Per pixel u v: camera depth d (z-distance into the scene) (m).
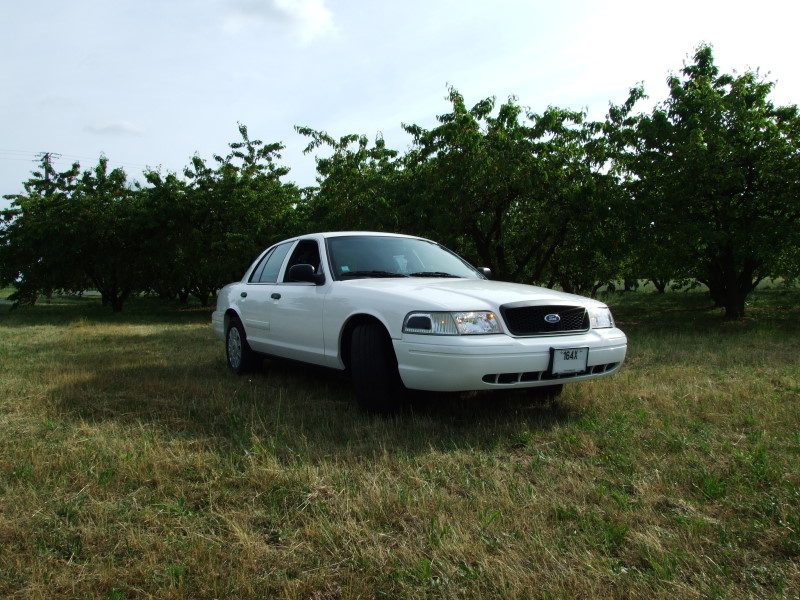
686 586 1.93
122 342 9.45
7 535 2.34
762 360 6.67
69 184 21.39
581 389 4.96
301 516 2.50
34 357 7.50
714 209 13.19
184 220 19.30
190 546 2.24
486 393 4.85
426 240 5.73
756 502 2.58
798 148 11.91
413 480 2.87
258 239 19.00
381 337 4.02
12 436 3.69
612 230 13.14
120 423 4.02
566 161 13.05
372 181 14.64
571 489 2.79
